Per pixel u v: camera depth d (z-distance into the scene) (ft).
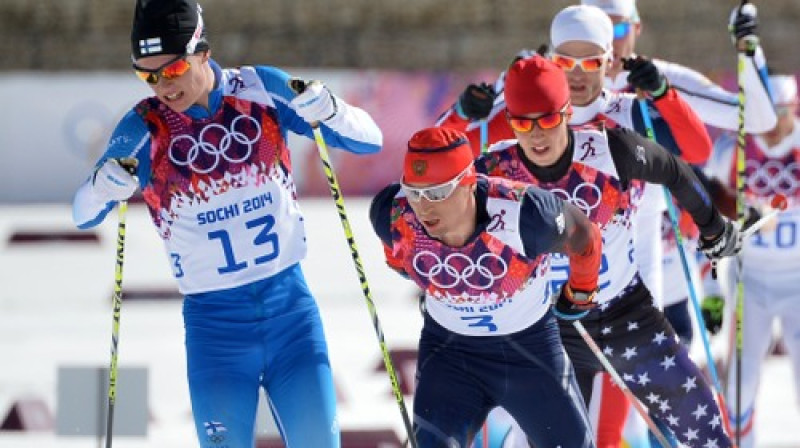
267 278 58.18
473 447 68.54
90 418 76.18
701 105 75.56
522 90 57.62
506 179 56.95
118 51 248.73
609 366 60.13
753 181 83.25
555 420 57.41
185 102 56.24
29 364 114.93
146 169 57.47
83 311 138.62
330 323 131.23
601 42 65.62
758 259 82.79
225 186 57.16
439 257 55.47
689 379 64.54
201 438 57.67
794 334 83.61
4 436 94.84
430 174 52.31
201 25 55.98
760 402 101.81
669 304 80.12
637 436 69.51
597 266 56.65
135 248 176.65
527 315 57.11
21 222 190.08
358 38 252.01
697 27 249.96
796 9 253.65
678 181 61.26
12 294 147.54
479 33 253.85
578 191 60.08
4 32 247.50
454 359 57.93
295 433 57.57
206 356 57.77
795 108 82.69
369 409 100.83
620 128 61.11
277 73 58.59
